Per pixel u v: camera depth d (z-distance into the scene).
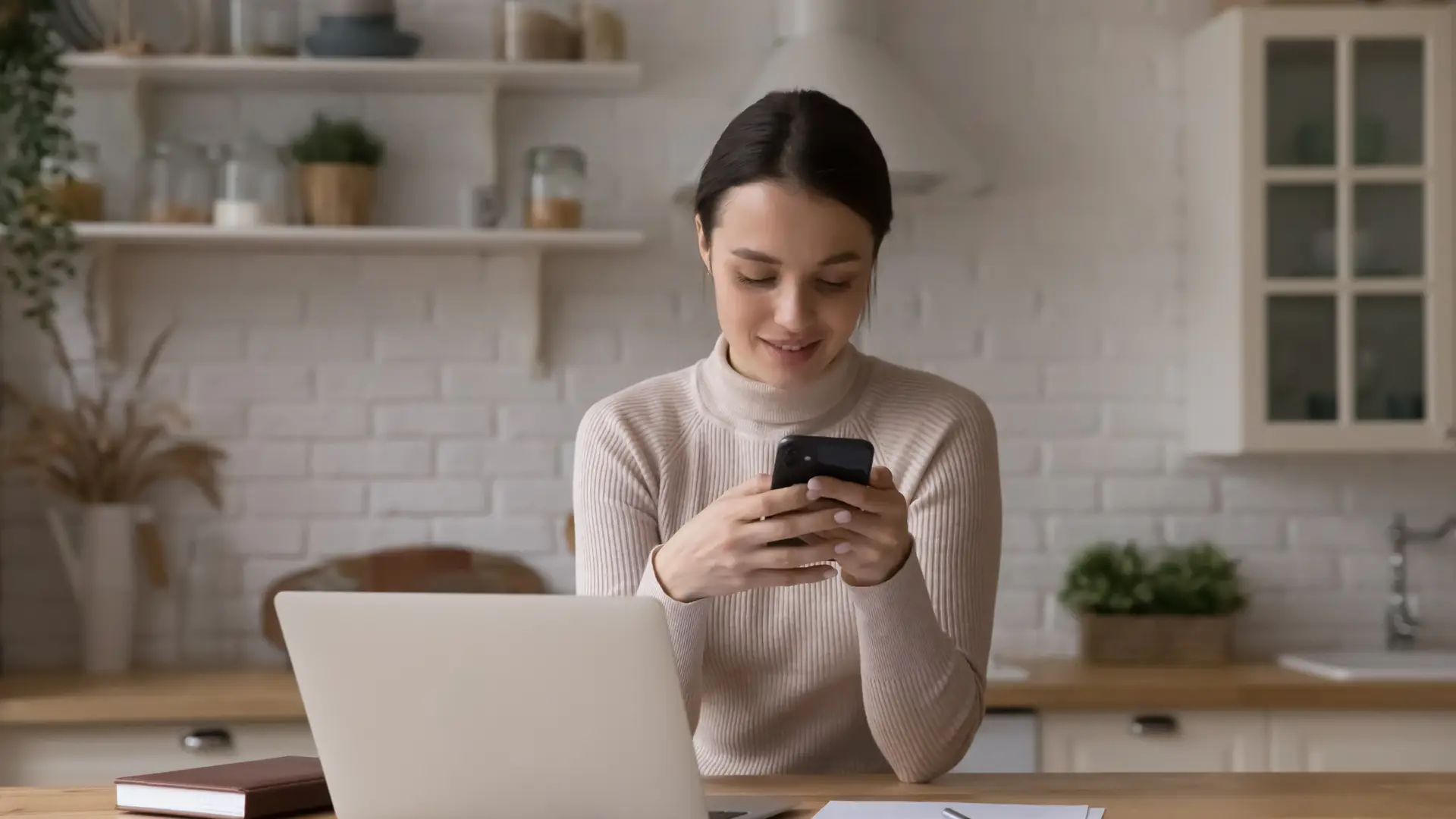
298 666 1.62
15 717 3.59
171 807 1.82
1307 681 3.86
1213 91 4.34
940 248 4.51
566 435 4.43
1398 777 1.99
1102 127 4.55
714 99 4.48
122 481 4.23
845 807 1.74
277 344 4.38
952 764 2.00
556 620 1.53
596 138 4.46
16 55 3.90
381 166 4.38
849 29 4.22
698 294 4.46
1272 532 4.54
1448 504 4.57
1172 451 4.54
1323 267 4.20
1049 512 4.52
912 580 1.88
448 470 4.41
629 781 1.56
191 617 4.35
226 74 4.22
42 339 4.32
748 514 1.79
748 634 2.16
